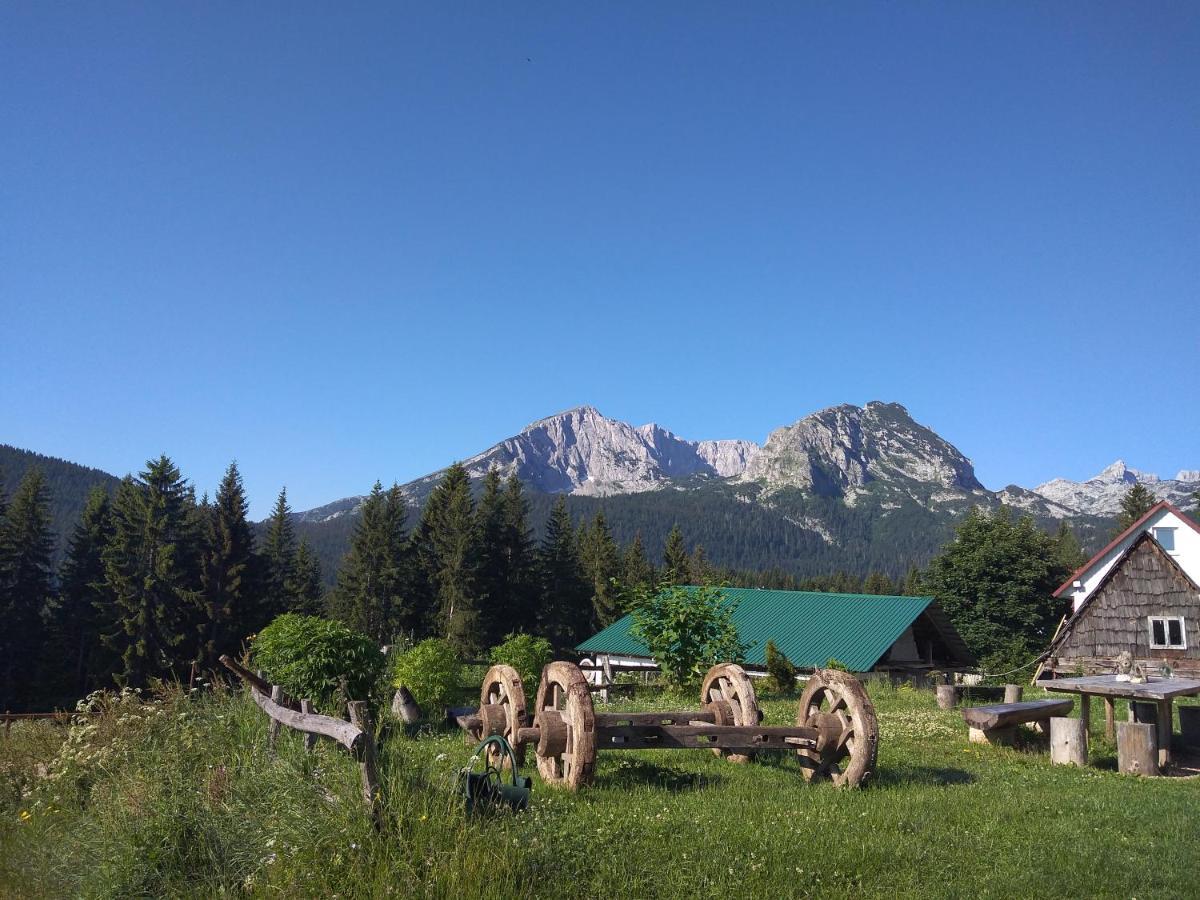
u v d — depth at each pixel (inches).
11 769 372.2
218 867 231.0
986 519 2514.8
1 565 2399.1
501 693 409.1
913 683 1304.1
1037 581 2389.3
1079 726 476.1
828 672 379.6
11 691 2327.8
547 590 3326.8
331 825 230.7
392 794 242.8
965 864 255.8
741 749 382.0
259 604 2632.9
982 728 513.0
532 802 288.2
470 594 2901.1
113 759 343.9
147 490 2484.0
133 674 2204.7
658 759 413.4
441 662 633.6
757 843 257.8
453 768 296.2
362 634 509.4
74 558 2539.4
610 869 231.3
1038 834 292.7
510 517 3257.9
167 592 2352.4
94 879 232.4
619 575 3604.8
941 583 2496.3
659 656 760.3
